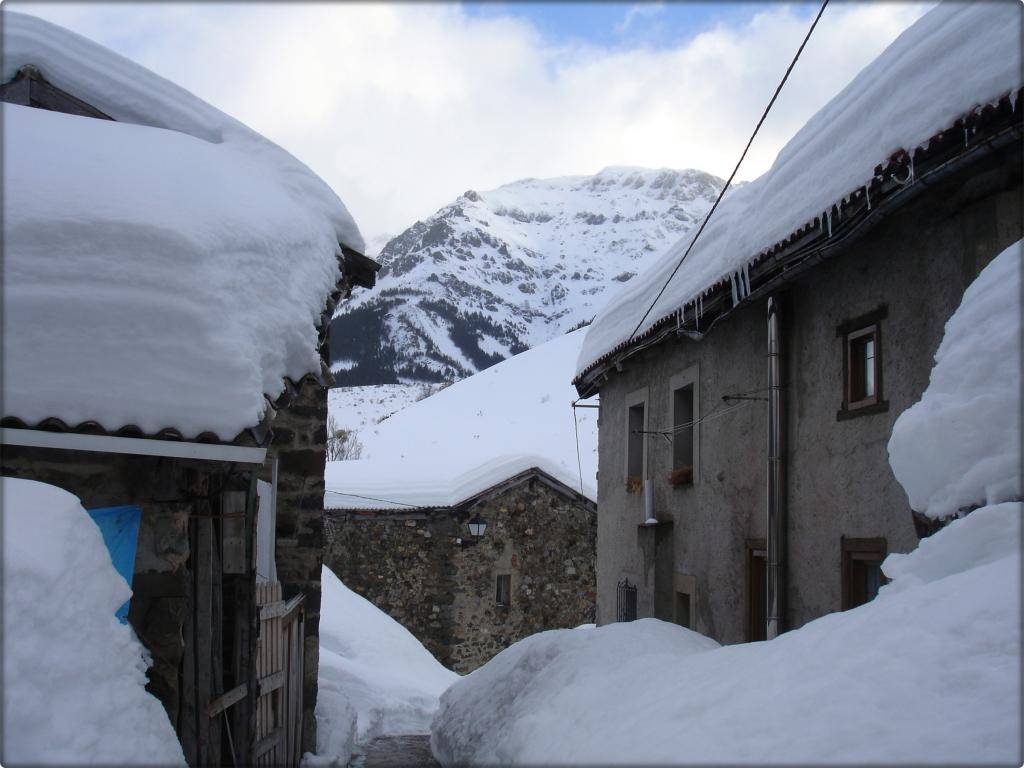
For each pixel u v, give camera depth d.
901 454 5.02
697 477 9.79
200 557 5.10
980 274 5.14
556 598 17.92
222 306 4.97
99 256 4.84
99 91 7.89
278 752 6.86
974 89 5.05
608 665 6.16
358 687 11.94
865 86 6.82
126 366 4.63
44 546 3.50
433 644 17.09
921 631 3.49
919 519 5.11
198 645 5.03
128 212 5.05
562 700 4.97
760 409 8.45
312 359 5.89
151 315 4.75
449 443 40.09
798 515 7.66
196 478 5.10
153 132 6.90
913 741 2.80
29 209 4.88
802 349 7.76
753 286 7.85
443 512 17.34
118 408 4.54
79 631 3.47
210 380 4.71
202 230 5.23
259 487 8.32
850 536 6.85
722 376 9.32
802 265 6.93
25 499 3.73
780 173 7.69
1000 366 4.57
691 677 4.22
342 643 14.19
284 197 7.14
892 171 5.66
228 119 8.27
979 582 3.69
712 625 9.25
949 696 3.04
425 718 11.90
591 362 12.66
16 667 3.04
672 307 9.28
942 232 6.01
